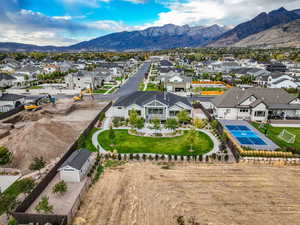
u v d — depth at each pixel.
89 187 23.95
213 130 40.78
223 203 21.30
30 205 20.94
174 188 23.67
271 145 34.78
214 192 22.98
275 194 22.67
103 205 21.11
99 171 27.14
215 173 26.77
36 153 29.38
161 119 45.28
